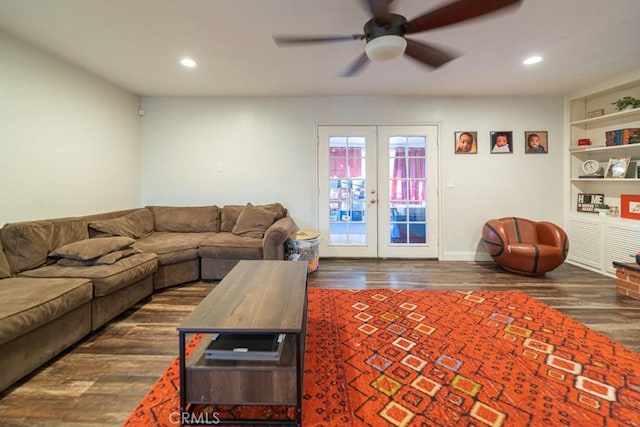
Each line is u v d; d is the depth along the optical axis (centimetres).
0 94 233
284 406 144
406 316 241
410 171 428
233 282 188
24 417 139
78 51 268
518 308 256
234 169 424
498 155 418
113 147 362
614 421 134
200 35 239
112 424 135
